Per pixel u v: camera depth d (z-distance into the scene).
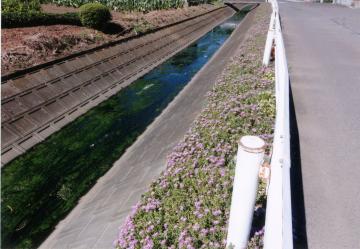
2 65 13.63
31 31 18.83
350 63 11.19
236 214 3.68
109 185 9.34
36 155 11.17
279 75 7.07
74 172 10.48
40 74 14.02
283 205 3.22
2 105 11.54
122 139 12.46
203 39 32.66
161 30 27.83
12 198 9.35
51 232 8.12
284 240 2.79
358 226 4.16
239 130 6.99
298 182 5.01
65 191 9.62
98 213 7.81
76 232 7.45
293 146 6.00
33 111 12.45
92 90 15.92
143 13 33.44
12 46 15.61
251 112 7.61
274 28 12.31
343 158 5.59
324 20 22.56
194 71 21.42
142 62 21.64
